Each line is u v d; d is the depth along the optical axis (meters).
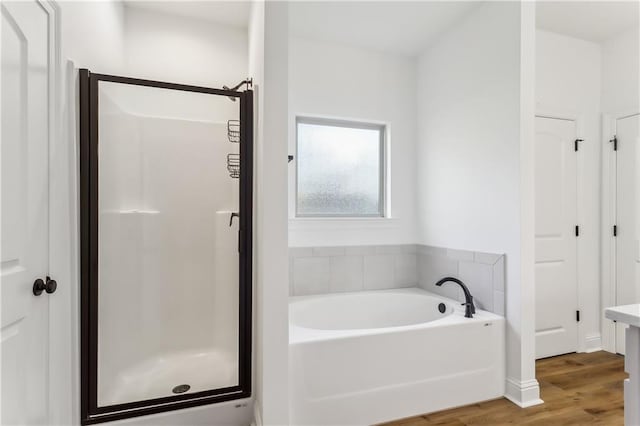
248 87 2.39
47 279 1.33
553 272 2.84
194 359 2.41
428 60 3.03
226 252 2.55
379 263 3.06
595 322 2.99
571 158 2.92
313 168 2.99
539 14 2.58
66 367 1.50
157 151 2.42
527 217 2.16
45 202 1.33
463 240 2.62
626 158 2.85
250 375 1.92
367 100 3.05
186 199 2.50
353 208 3.12
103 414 1.67
